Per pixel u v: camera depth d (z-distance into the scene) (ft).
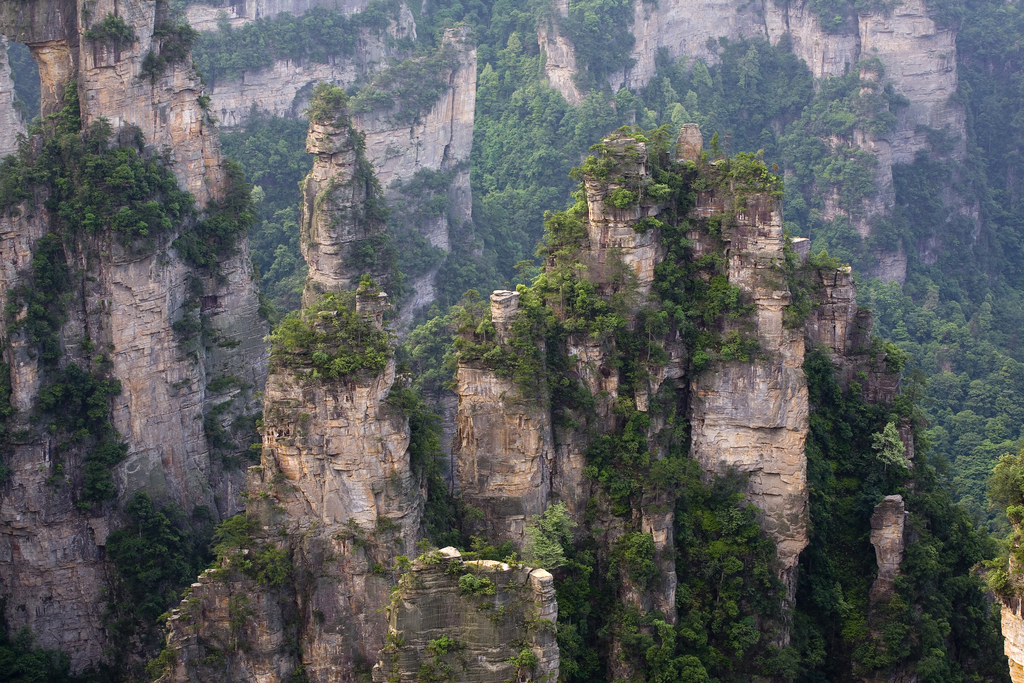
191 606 286.66
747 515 335.26
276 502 289.94
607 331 332.80
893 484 360.07
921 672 337.72
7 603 354.95
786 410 334.85
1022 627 225.56
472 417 320.91
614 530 327.06
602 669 317.83
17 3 372.38
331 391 286.66
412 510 295.89
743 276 337.31
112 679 354.74
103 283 363.97
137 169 372.58
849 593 349.82
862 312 377.30
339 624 290.97
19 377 350.43
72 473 358.43
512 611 252.21
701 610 327.67
